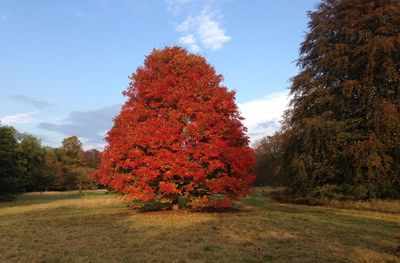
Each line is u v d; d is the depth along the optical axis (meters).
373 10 28.91
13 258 10.64
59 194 66.25
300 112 32.56
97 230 15.59
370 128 27.98
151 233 14.23
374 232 14.39
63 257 10.59
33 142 75.75
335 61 29.56
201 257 10.34
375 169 26.34
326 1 33.19
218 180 19.12
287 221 17.50
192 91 19.97
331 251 10.92
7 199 49.72
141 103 20.69
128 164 19.02
